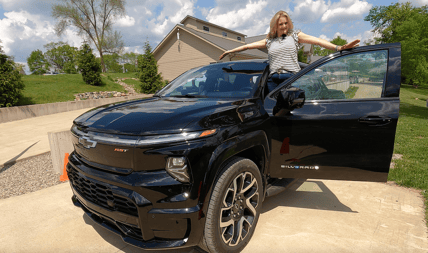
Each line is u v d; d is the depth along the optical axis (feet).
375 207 9.32
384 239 7.41
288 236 7.59
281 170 7.77
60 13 115.96
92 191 6.40
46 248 7.30
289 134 7.52
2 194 11.62
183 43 74.79
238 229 6.70
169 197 5.34
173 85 10.18
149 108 6.98
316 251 6.90
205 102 7.32
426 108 56.65
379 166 7.03
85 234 7.98
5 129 28.43
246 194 7.01
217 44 66.90
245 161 6.63
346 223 8.27
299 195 10.37
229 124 6.25
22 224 8.60
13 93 36.42
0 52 36.27
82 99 48.85
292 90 7.02
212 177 5.69
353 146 7.13
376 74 7.24
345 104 7.29
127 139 5.53
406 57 67.56
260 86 8.33
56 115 38.04
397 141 20.07
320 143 7.32
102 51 132.57
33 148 19.95
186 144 5.46
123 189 5.56
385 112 6.88
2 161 16.49
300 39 9.82
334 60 7.69
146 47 63.16
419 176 11.84
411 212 8.96
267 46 10.41
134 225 5.57
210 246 6.02
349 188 11.01
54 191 11.39
